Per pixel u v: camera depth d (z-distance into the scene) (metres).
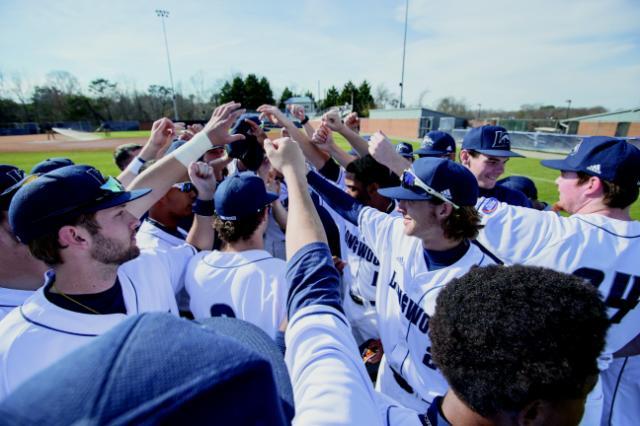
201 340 0.44
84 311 1.49
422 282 1.74
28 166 16.91
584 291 0.84
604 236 1.63
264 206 2.05
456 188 1.58
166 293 1.93
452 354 0.84
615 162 1.71
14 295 1.75
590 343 0.78
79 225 1.36
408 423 0.95
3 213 1.69
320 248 1.04
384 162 2.31
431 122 36.78
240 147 3.00
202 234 2.48
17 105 58.16
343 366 0.78
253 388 0.41
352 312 2.87
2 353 1.29
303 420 0.67
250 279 1.85
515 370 0.76
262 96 68.94
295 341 0.86
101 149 25.69
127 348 0.41
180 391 0.37
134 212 1.84
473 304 0.83
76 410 0.36
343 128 3.23
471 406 0.83
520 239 1.74
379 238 2.16
